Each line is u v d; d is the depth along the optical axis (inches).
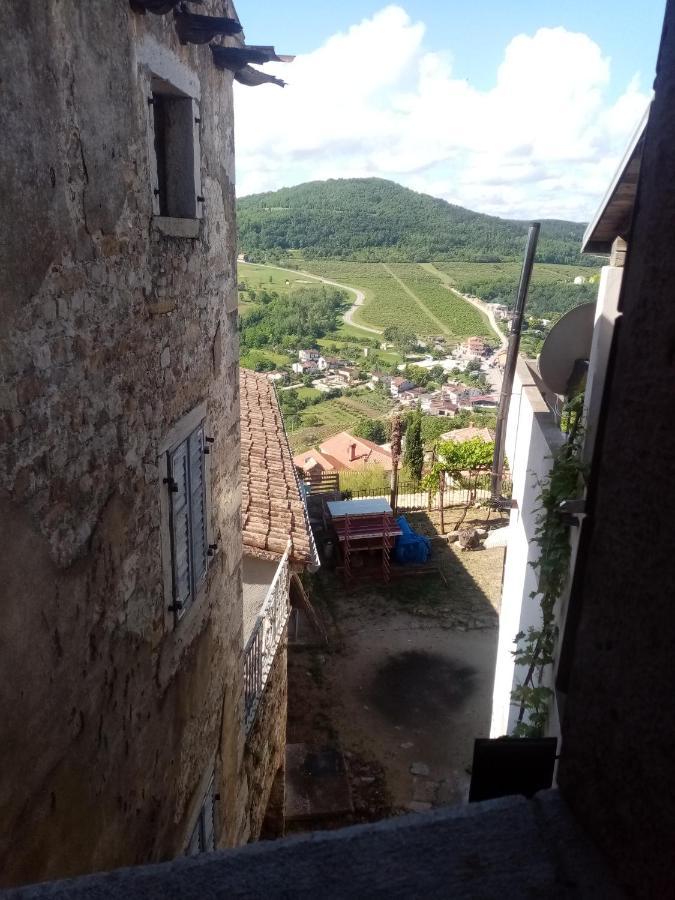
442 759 343.0
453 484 698.2
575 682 55.7
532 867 52.2
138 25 111.6
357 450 1058.1
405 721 371.2
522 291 321.4
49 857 93.4
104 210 102.0
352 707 381.4
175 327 140.3
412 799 315.6
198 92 145.3
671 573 43.6
